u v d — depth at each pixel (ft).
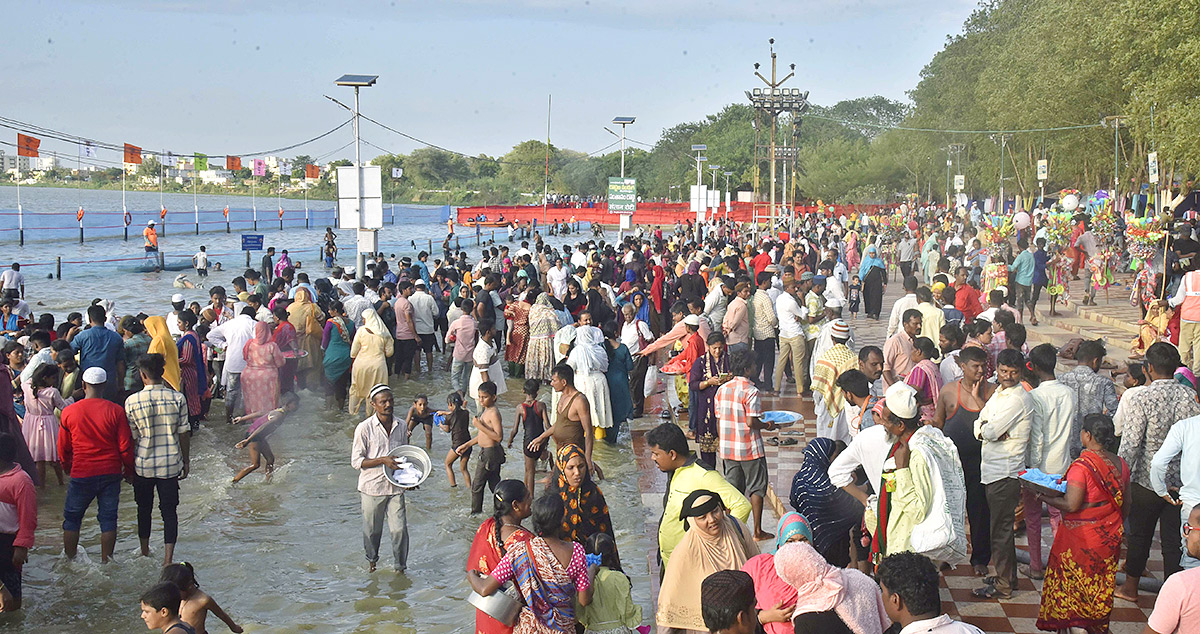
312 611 24.79
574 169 455.63
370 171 83.10
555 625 16.75
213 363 47.34
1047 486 19.81
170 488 27.76
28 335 39.24
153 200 525.34
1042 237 58.29
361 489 26.96
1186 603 13.87
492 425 31.76
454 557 28.71
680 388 43.19
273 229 221.87
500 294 60.54
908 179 267.39
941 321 37.04
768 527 27.32
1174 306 39.42
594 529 21.62
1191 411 20.51
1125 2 88.69
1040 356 21.97
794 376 47.52
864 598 14.20
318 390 48.67
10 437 24.35
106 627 23.71
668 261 77.46
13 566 24.43
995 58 178.19
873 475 19.49
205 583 26.55
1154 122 86.28
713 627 13.16
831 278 55.26
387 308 53.36
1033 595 21.85
